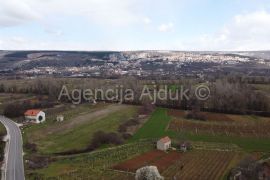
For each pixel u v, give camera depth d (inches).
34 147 4766.2
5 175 3668.8
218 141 5255.9
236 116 6875.0
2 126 6092.5
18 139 5211.6
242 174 3740.2
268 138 5428.2
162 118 6707.7
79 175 3715.6
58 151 4630.9
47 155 4463.6
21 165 4020.7
